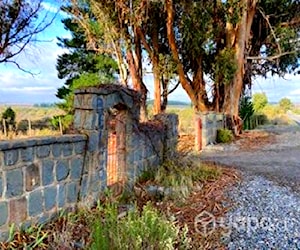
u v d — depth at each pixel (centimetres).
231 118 1528
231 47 1470
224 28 1475
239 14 1313
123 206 471
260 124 2284
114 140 551
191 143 1277
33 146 372
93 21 1430
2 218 339
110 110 528
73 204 435
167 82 1622
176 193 531
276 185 640
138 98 602
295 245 364
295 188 623
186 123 1642
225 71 1442
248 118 1969
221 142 1336
